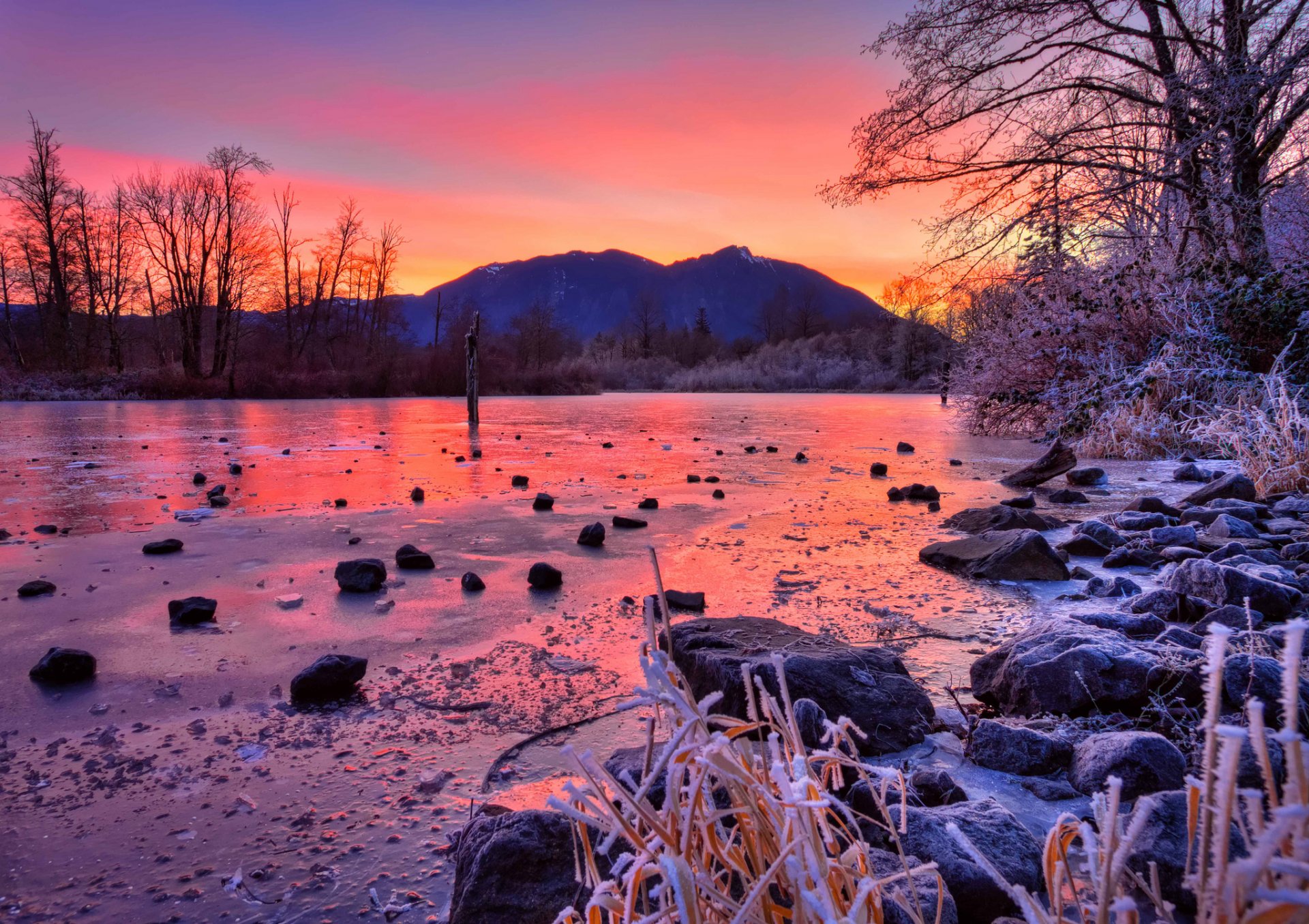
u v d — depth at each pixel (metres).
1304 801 0.67
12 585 4.62
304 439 14.76
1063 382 12.95
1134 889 1.69
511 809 2.12
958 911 1.67
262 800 2.24
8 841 2.04
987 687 2.92
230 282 48.25
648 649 1.05
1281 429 8.04
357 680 3.10
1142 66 12.84
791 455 11.95
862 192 14.85
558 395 50.34
